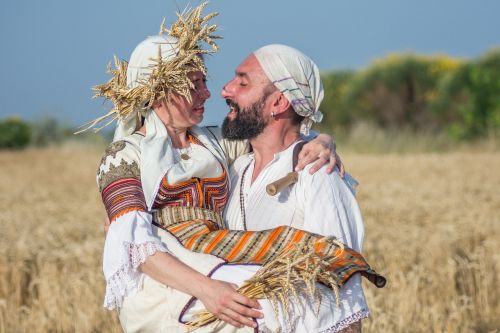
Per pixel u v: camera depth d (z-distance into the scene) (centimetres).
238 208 601
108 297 536
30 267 1196
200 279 523
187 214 564
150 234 534
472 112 3953
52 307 1017
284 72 593
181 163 570
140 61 573
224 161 605
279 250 542
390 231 1429
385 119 4525
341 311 535
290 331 523
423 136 4072
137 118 592
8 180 2983
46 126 5097
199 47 588
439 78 4488
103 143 4762
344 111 4609
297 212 580
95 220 1725
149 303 543
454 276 1152
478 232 1396
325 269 526
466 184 2234
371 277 548
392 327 952
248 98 597
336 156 597
